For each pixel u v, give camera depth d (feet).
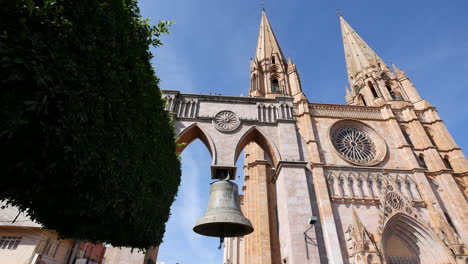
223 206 41.39
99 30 23.97
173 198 60.95
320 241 95.66
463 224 106.73
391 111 143.54
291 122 87.20
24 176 20.01
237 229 43.70
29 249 84.02
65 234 37.01
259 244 108.68
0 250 83.30
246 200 141.79
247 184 145.69
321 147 127.44
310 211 70.64
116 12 28.07
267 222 110.63
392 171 120.98
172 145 55.57
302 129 133.28
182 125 82.17
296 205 71.46
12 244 84.79
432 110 150.51
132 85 32.68
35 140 17.44
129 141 31.09
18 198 25.08
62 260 96.68
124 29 29.53
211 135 80.84
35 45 16.07
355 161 125.18
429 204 110.63
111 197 26.86
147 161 39.11
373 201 110.93
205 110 87.86
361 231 96.63
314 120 138.31
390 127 139.23
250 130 84.28
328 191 111.75
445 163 133.49
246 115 88.74
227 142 79.82
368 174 119.24
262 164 129.80
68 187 23.15
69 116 18.40
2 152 17.58
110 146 25.88
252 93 173.17
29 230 86.84
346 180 116.26
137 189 34.99
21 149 17.62
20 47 15.26
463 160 129.08
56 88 17.31
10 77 14.40
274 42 214.48
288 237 67.72
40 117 17.19
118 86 26.53
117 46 27.37
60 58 18.24
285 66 200.34
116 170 27.30
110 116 25.59
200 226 42.11
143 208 37.29
